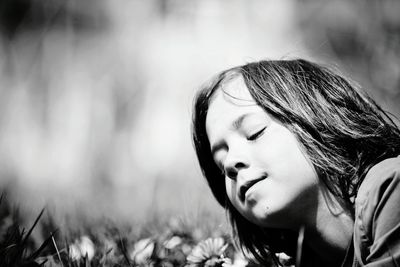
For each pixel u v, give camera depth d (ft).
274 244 6.81
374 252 5.27
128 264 7.16
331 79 6.61
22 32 49.42
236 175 5.91
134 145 44.52
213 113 6.28
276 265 6.79
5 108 47.50
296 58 7.18
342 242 5.80
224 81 6.44
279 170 5.73
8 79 48.73
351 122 6.28
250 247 6.98
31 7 49.11
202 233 8.47
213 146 6.24
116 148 45.27
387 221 5.30
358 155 6.07
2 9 48.47
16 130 46.78
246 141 5.97
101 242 8.39
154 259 7.59
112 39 51.70
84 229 9.29
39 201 12.89
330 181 5.79
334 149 6.01
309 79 6.49
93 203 14.14
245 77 6.31
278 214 5.71
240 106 6.09
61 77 49.49
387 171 5.52
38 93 49.14
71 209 11.26
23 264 6.42
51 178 31.42
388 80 31.48
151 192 17.49
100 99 49.26
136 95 48.96
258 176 5.76
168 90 48.24
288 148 5.80
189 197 11.05
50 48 49.85
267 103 6.00
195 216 9.45
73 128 47.96
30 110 48.65
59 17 50.19
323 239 5.82
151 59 49.70
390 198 5.36
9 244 6.70
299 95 6.24
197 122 6.77
